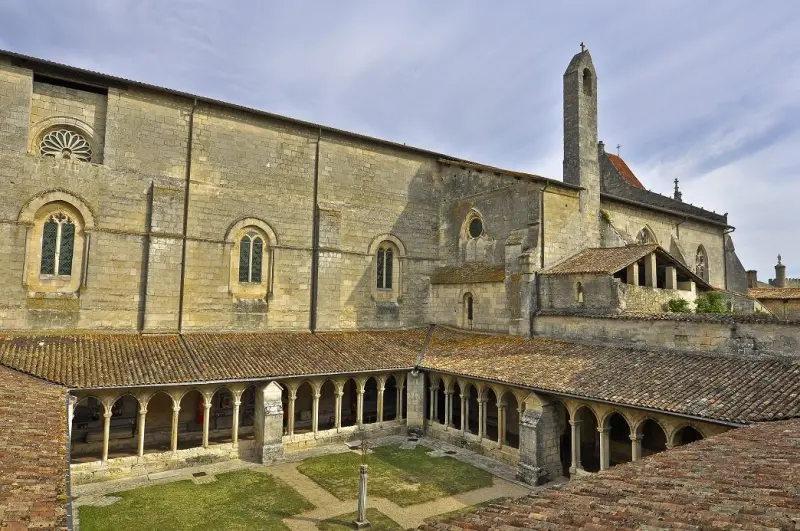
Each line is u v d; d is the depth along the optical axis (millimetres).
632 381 19844
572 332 26422
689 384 18422
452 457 25234
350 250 32562
